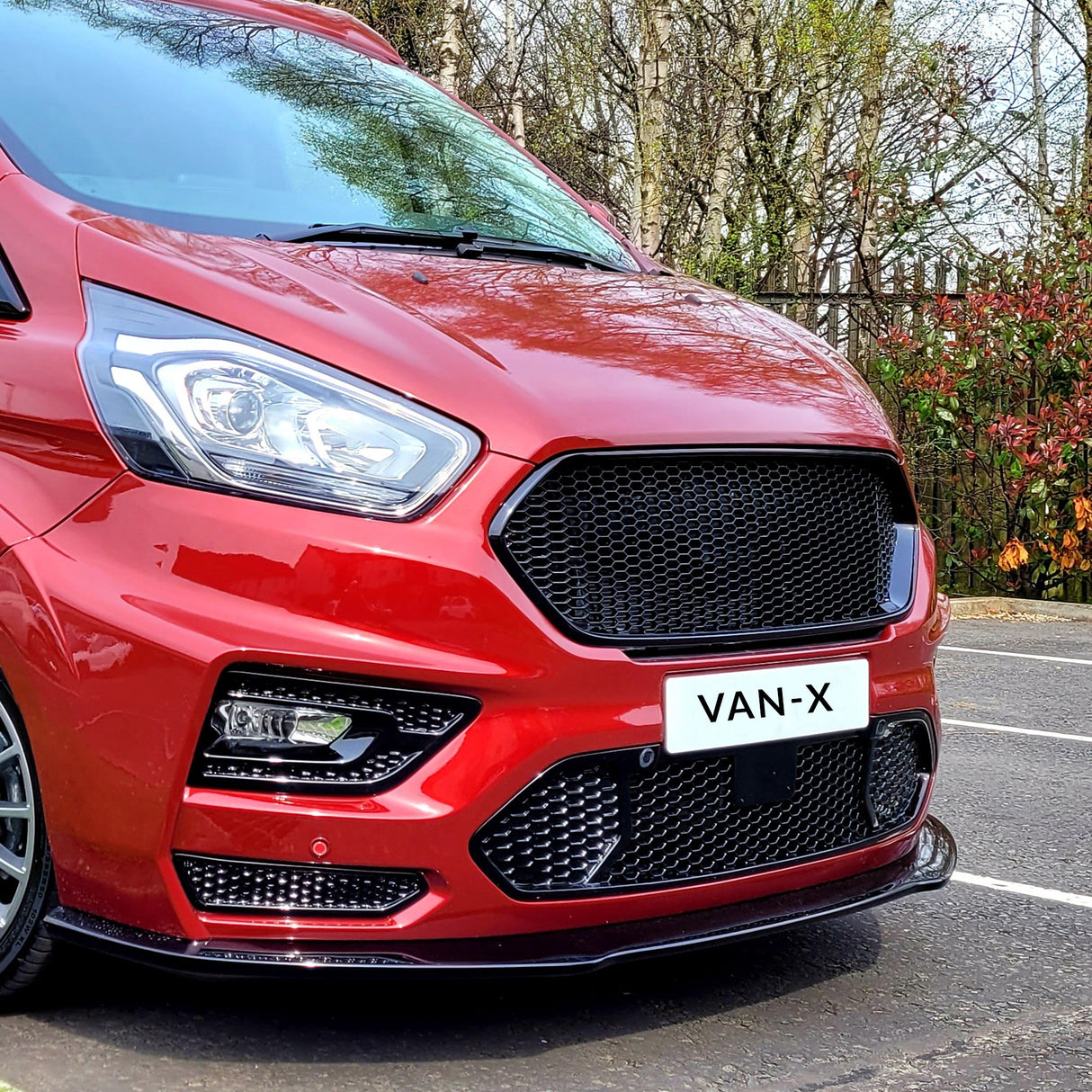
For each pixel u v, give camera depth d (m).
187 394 2.21
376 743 2.16
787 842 2.49
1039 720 5.59
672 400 2.40
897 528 2.73
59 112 2.97
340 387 2.23
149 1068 2.26
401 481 2.17
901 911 3.25
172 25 3.59
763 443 2.42
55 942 2.36
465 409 2.23
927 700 2.72
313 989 2.59
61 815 2.23
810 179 11.50
